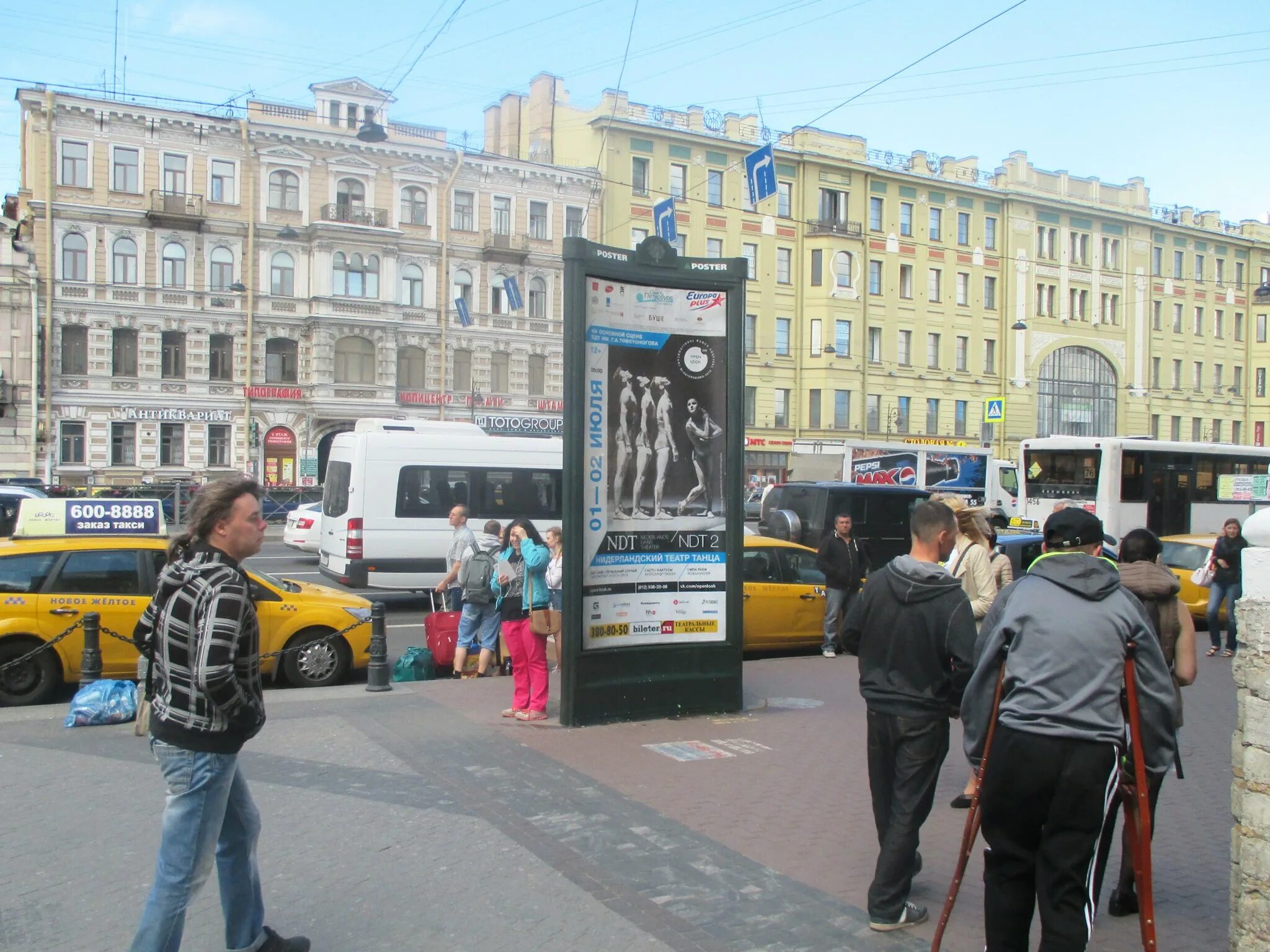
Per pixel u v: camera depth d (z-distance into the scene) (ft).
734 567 31.12
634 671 29.81
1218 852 19.88
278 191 142.61
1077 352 202.28
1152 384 210.59
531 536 29.91
